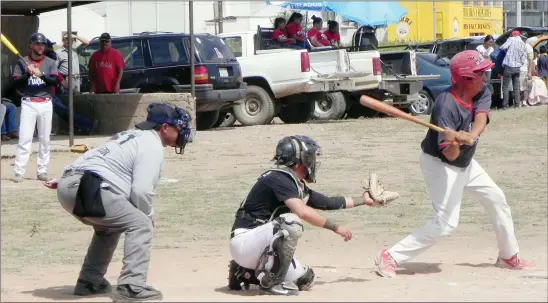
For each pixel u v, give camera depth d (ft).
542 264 33.27
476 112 29.22
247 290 27.35
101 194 25.27
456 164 29.89
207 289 27.76
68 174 25.81
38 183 53.26
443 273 31.04
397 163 61.11
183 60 78.38
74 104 76.33
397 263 30.19
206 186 52.54
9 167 58.29
